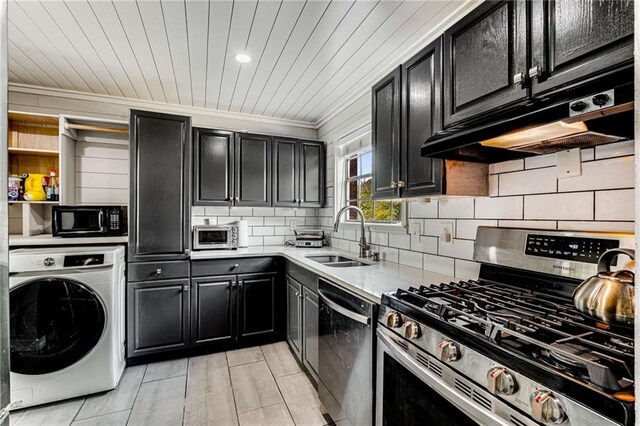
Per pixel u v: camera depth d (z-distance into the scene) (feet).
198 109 10.85
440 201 6.30
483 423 2.77
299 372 8.05
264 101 10.15
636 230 1.56
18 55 7.25
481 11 4.00
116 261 7.54
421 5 5.49
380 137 6.35
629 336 2.69
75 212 8.39
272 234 11.91
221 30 6.27
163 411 6.49
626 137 3.51
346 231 10.12
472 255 5.57
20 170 9.04
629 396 1.98
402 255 7.41
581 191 4.04
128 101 10.03
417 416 3.66
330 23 6.00
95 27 6.17
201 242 10.08
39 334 6.77
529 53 3.42
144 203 8.64
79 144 9.63
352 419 5.20
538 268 4.26
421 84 5.16
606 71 2.69
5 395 2.07
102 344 7.14
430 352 3.48
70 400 6.85
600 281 2.81
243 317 9.48
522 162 4.76
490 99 3.87
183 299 8.89
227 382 7.59
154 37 6.52
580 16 2.96
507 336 2.91
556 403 2.24
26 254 6.76
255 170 10.61
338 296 5.81
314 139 12.49
